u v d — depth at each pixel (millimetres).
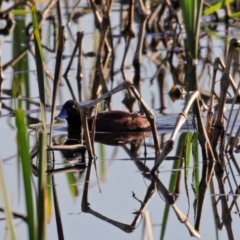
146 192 9188
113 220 8336
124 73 17078
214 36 20234
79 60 16578
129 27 18688
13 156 10602
